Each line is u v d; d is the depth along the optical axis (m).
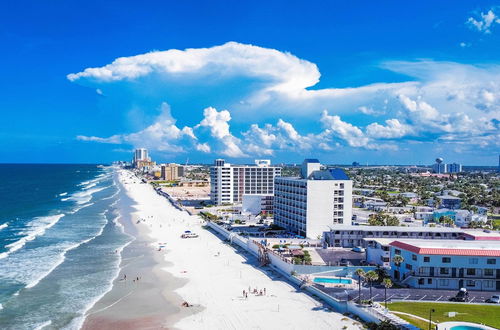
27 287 83.25
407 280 79.88
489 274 77.81
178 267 99.00
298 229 137.12
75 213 197.88
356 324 63.09
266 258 101.06
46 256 109.31
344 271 87.25
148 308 72.00
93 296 78.12
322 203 131.12
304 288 81.06
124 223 168.12
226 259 107.25
